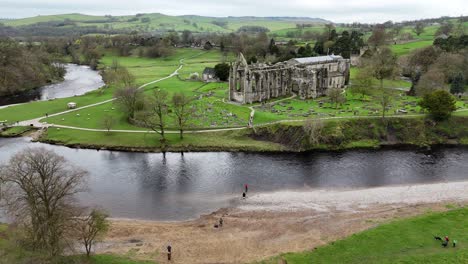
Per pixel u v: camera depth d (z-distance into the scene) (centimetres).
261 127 12975
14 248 5853
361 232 7081
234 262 6316
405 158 11406
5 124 14200
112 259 6172
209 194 9144
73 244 6391
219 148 12044
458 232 6938
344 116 13550
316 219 7819
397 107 14725
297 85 18062
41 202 6012
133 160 11306
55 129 13625
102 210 7456
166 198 8944
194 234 7306
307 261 6244
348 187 9481
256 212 8206
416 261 6066
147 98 14950
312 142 12106
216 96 17738
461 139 12656
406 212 7962
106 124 13162
